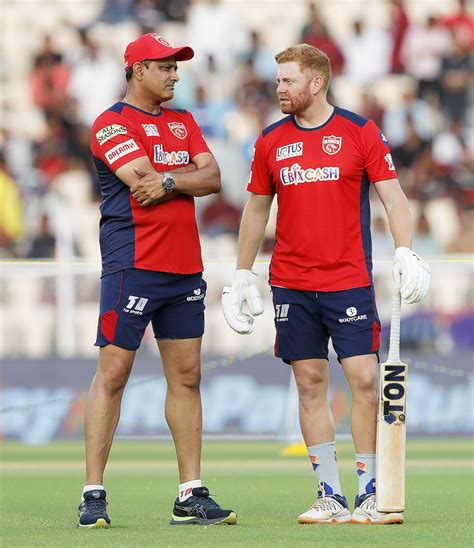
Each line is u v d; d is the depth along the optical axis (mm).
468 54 75938
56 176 71125
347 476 35031
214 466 41031
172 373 22906
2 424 52656
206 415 52188
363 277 22062
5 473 38469
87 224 69562
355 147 21922
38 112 73812
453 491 29859
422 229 69000
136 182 21906
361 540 19016
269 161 22547
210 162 22891
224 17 76625
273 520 23047
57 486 33219
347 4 77125
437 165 72625
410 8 77062
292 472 38094
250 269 23484
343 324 22062
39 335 53719
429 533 20125
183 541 19062
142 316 22391
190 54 22797
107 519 21766
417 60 75688
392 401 21062
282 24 76875
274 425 52094
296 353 22562
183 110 23422
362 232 22156
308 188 22031
